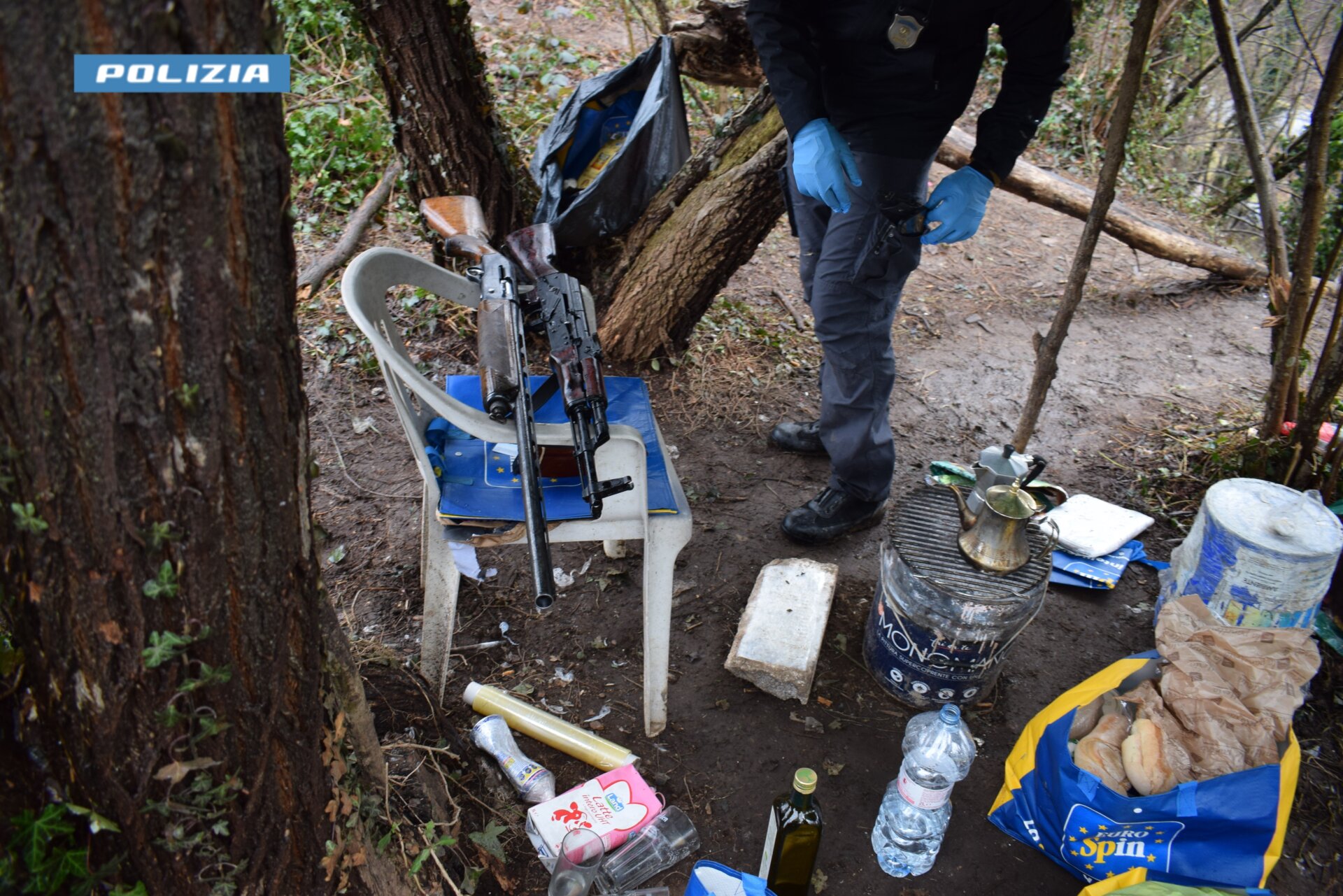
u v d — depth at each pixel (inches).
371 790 68.3
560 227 144.0
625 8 218.8
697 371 160.1
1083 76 272.4
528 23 252.8
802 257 121.3
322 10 213.0
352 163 185.3
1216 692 82.3
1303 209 121.3
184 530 45.4
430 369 149.3
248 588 49.2
